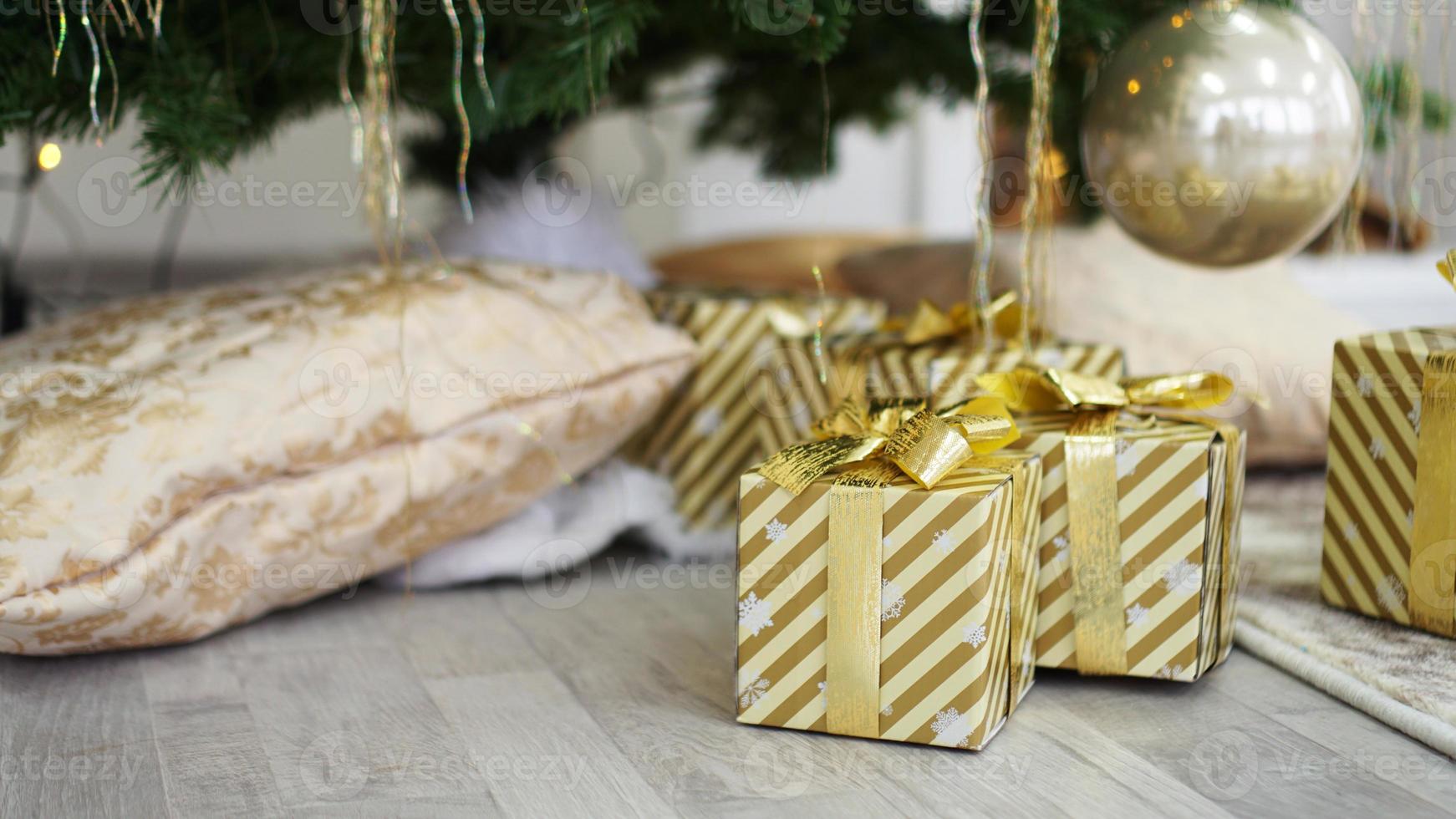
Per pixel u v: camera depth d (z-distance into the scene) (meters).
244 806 1.11
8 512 1.21
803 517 1.16
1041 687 1.22
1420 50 1.38
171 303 1.35
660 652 1.28
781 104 1.57
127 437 1.23
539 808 1.11
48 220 2.34
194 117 1.26
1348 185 1.23
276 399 1.27
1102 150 1.24
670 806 1.11
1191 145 1.21
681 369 1.39
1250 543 1.41
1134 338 1.58
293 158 2.45
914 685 1.15
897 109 1.63
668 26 1.44
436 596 1.37
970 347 1.32
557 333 1.35
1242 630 1.27
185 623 1.26
